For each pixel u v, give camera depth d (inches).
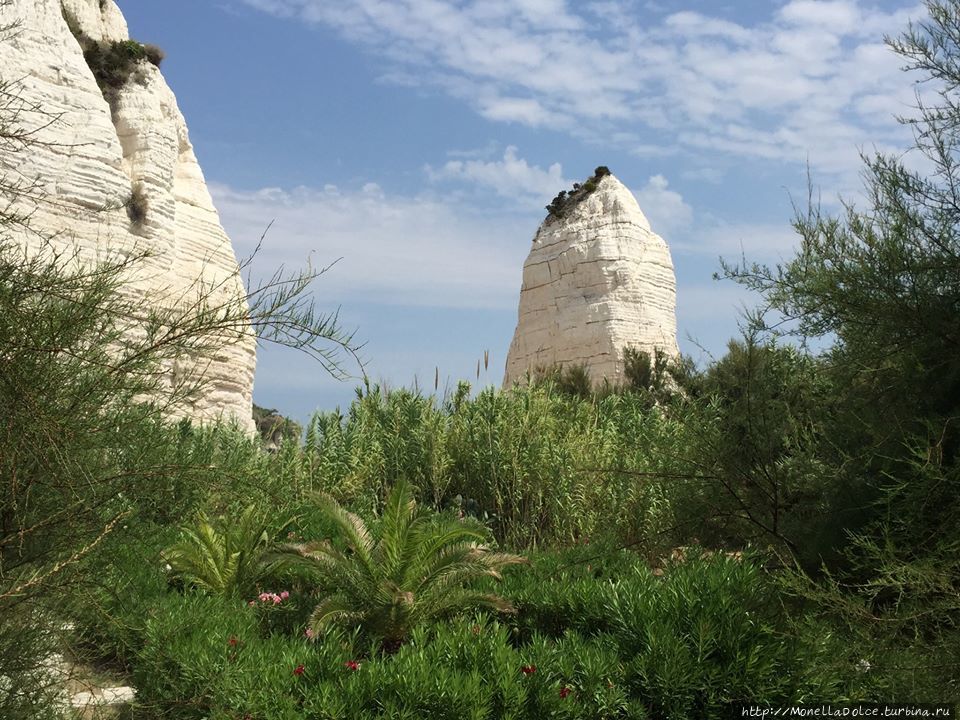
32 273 127.4
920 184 205.0
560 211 1723.7
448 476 375.9
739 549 272.2
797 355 240.5
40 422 119.0
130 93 787.4
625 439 391.5
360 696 186.5
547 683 193.6
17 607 125.9
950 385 202.5
